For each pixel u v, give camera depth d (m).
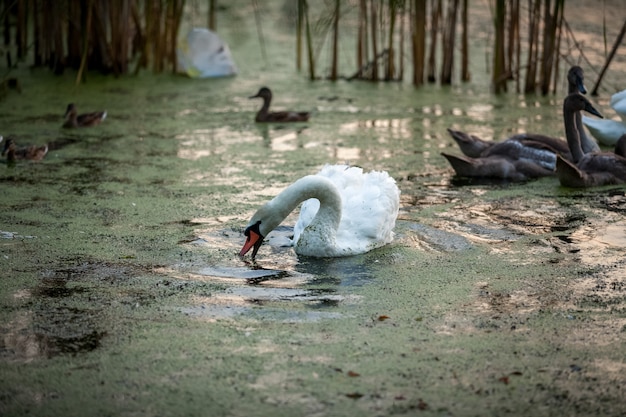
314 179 9.77
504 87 19.64
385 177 10.57
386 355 7.54
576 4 27.44
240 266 9.62
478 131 16.06
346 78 20.94
